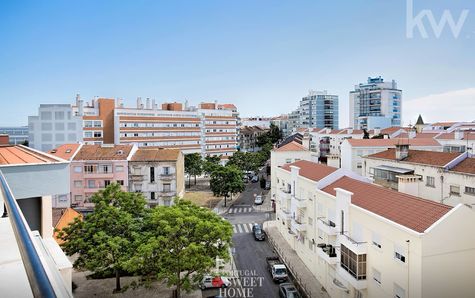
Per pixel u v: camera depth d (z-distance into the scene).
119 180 51.84
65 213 36.12
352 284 22.73
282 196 41.75
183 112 100.69
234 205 61.91
